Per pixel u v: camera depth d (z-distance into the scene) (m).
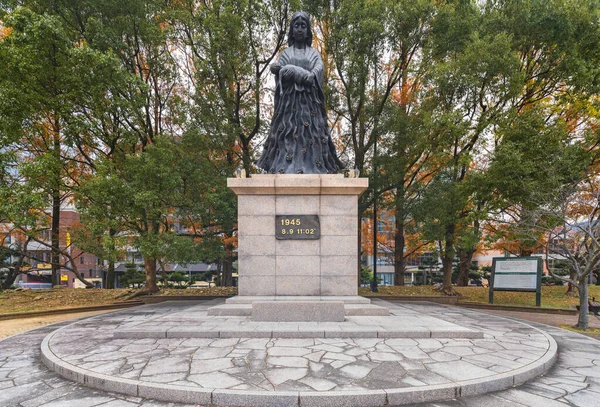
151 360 5.61
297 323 7.77
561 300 16.81
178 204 15.55
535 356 6.05
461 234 16.78
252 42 16.23
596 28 14.86
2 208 11.60
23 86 12.29
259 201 9.68
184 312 9.64
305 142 10.72
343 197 9.70
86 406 4.33
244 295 9.49
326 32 17.88
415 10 15.11
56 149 14.63
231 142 17.05
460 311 12.49
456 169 16.55
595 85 14.91
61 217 34.34
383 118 17.14
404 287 19.77
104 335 7.66
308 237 9.56
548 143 13.88
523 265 15.05
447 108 16.28
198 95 16.42
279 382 4.65
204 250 15.80
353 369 5.15
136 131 15.62
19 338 8.48
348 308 8.78
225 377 4.84
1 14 13.75
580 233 13.05
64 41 12.40
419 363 5.46
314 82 10.81
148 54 15.84
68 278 40.31
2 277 23.39
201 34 15.62
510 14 16.45
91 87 12.82
